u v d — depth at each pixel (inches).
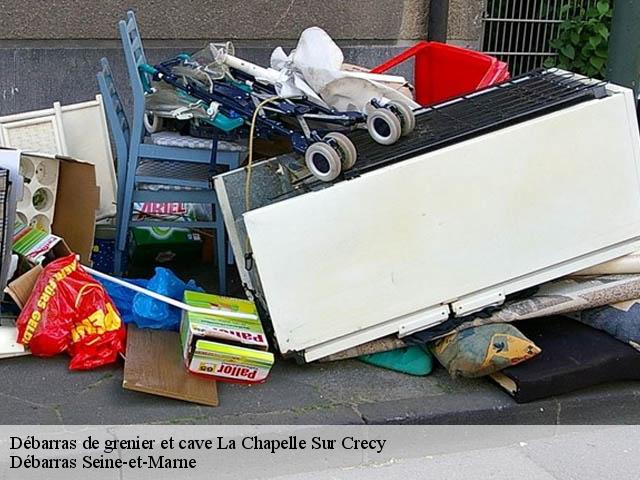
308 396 130.9
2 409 121.0
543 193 139.5
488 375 137.6
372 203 131.0
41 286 134.0
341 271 132.3
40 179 155.9
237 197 145.0
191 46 215.3
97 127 188.4
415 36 237.3
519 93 150.3
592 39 252.2
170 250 180.4
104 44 209.3
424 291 136.7
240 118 150.9
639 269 150.1
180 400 125.3
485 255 138.6
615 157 142.6
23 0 198.4
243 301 144.9
